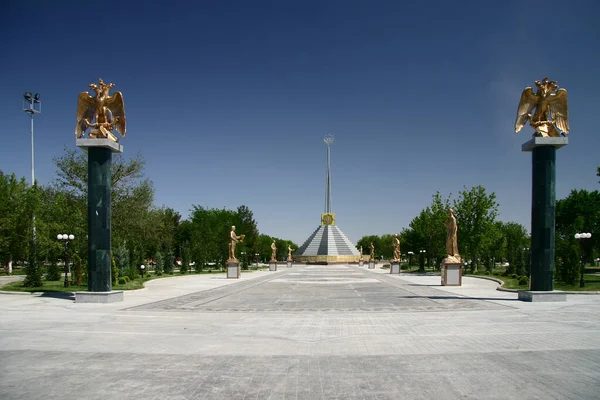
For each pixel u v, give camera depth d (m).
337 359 11.06
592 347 12.27
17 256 62.62
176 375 9.72
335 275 58.41
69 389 8.77
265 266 101.31
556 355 11.36
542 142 23.41
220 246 78.44
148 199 45.62
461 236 56.41
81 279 36.22
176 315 18.98
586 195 75.19
